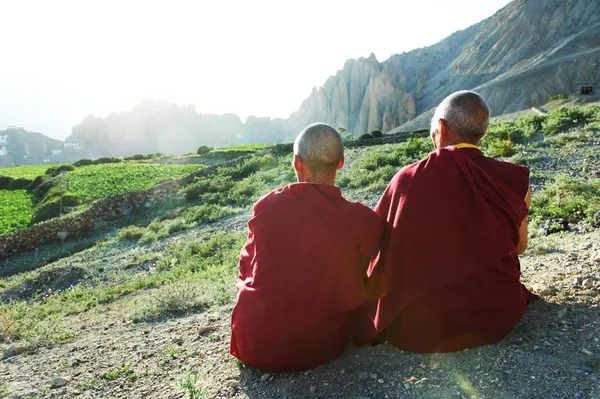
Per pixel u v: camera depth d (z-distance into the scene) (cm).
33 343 604
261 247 302
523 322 324
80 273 1433
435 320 284
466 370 269
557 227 795
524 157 1496
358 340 327
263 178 2759
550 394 232
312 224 292
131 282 1238
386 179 1775
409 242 274
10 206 3362
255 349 308
